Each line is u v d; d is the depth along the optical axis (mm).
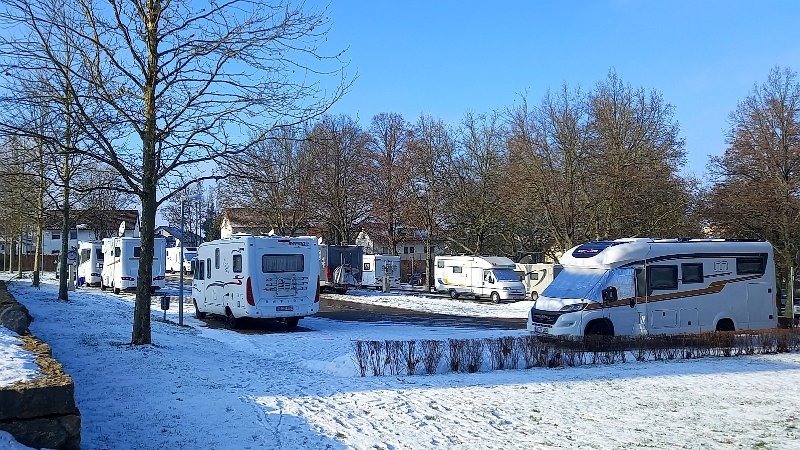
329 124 43594
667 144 34500
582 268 16984
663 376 11641
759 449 6934
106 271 38062
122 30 12820
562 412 8539
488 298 39219
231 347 15711
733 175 32375
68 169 22562
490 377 11422
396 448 6816
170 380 10062
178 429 7375
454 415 8273
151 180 13398
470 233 47156
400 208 48375
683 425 7938
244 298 20031
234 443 6910
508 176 38219
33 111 16125
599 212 34344
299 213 45000
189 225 65375
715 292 17438
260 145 14273
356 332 19938
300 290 20625
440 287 41438
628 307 16344
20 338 8797
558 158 35875
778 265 32188
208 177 13906
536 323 16688
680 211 33875
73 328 15766
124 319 19109
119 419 7707
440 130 47031
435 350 12219
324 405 8695
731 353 14781
